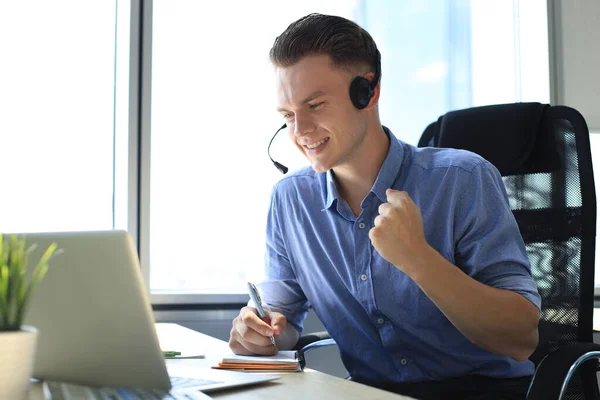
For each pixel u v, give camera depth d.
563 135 1.66
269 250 1.64
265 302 1.58
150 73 2.45
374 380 1.50
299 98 1.36
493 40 2.81
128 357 0.97
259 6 2.56
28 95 2.37
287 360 1.18
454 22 2.77
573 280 1.58
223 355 1.33
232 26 2.54
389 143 1.52
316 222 1.54
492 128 1.73
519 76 2.83
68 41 2.42
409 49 2.72
